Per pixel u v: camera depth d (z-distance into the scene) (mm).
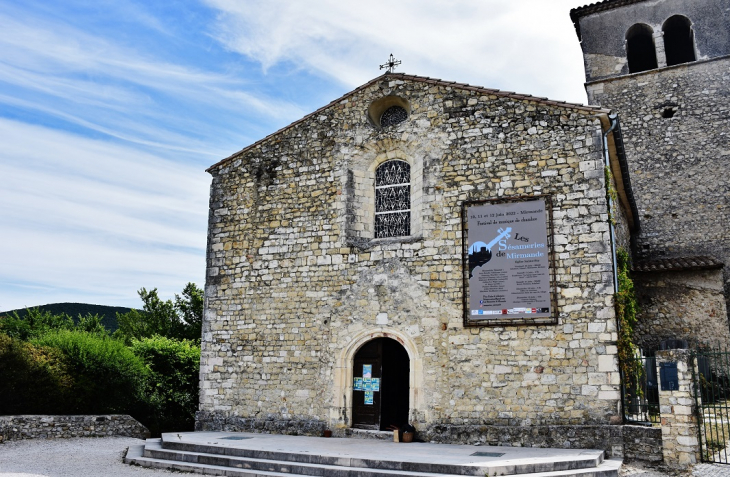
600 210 12711
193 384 21047
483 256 13445
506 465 9680
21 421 15000
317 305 14812
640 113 22406
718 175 20953
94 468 11477
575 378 12203
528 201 13312
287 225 15641
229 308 15852
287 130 16266
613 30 23609
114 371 17922
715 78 21703
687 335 18000
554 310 12617
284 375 14781
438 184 14211
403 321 13820
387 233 15031
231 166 16750
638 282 18906
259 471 10688
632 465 11109
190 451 12164
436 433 12906
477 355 13039
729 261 20219
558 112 13484
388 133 15078
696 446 10844
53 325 28844
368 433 13539
